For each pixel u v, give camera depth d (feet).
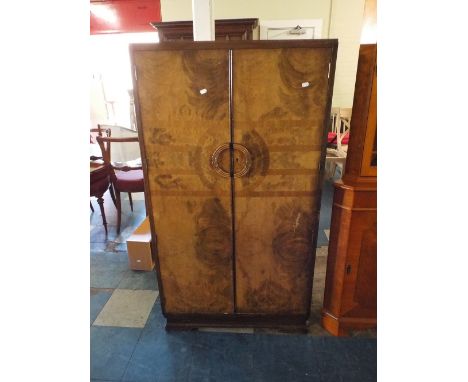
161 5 13.12
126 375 4.49
